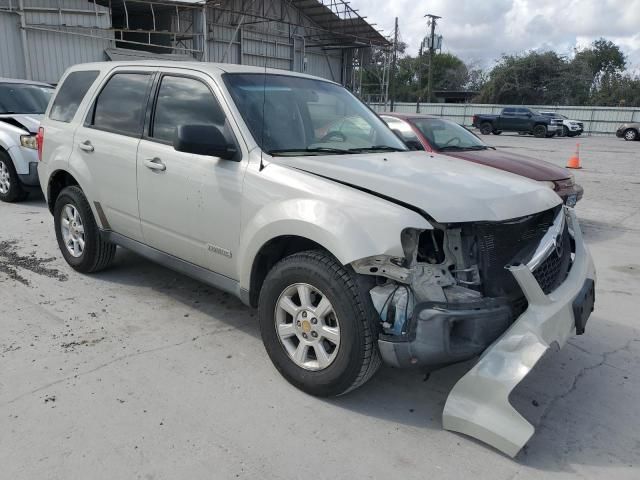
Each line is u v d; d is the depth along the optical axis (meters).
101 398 3.25
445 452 2.90
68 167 5.00
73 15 21.03
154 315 4.45
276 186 3.37
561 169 7.63
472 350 2.90
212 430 3.00
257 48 33.69
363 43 37.12
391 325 2.95
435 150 7.57
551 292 3.14
